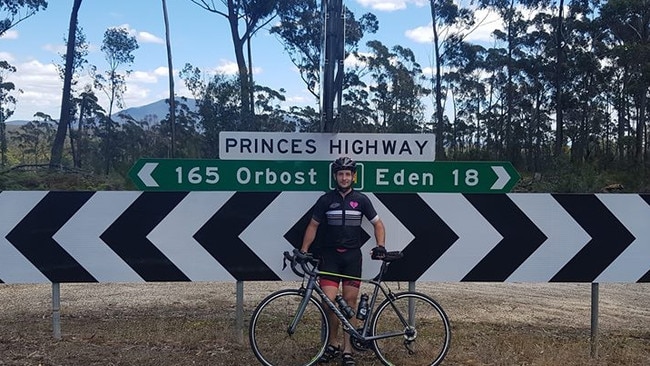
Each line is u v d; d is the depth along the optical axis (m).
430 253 6.07
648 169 31.25
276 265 6.04
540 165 41.38
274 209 6.03
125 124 43.25
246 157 6.07
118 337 6.21
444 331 5.73
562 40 44.66
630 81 41.75
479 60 48.03
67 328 6.60
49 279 5.96
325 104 6.19
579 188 26.30
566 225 6.09
